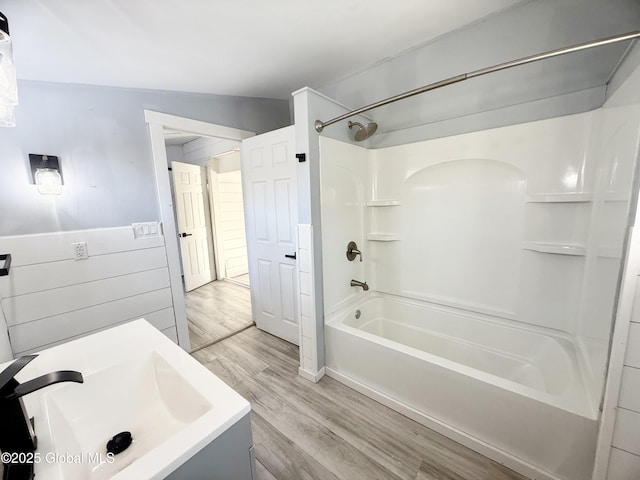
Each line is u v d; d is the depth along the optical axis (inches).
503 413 50.1
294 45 64.6
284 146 85.6
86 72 62.6
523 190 66.8
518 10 58.1
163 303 85.2
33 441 24.5
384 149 88.0
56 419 28.8
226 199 180.7
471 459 52.4
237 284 171.9
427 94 76.4
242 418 27.2
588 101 55.9
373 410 65.5
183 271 154.2
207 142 163.8
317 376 76.2
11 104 30.8
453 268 81.0
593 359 47.8
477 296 77.7
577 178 58.6
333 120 66.6
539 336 67.4
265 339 101.5
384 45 69.1
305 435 58.7
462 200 77.1
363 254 93.4
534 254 67.2
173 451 22.5
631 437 37.8
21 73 58.1
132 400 36.0
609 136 49.1
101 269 72.7
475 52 65.0
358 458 53.3
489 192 72.4
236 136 98.0
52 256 65.1
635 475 38.3
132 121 75.7
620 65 45.8
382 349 65.6
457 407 55.6
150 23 49.4
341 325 75.8
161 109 80.5
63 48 52.3
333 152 75.7
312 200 69.6
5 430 22.6
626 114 41.5
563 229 62.3
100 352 38.6
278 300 99.4
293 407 66.7
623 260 36.4
